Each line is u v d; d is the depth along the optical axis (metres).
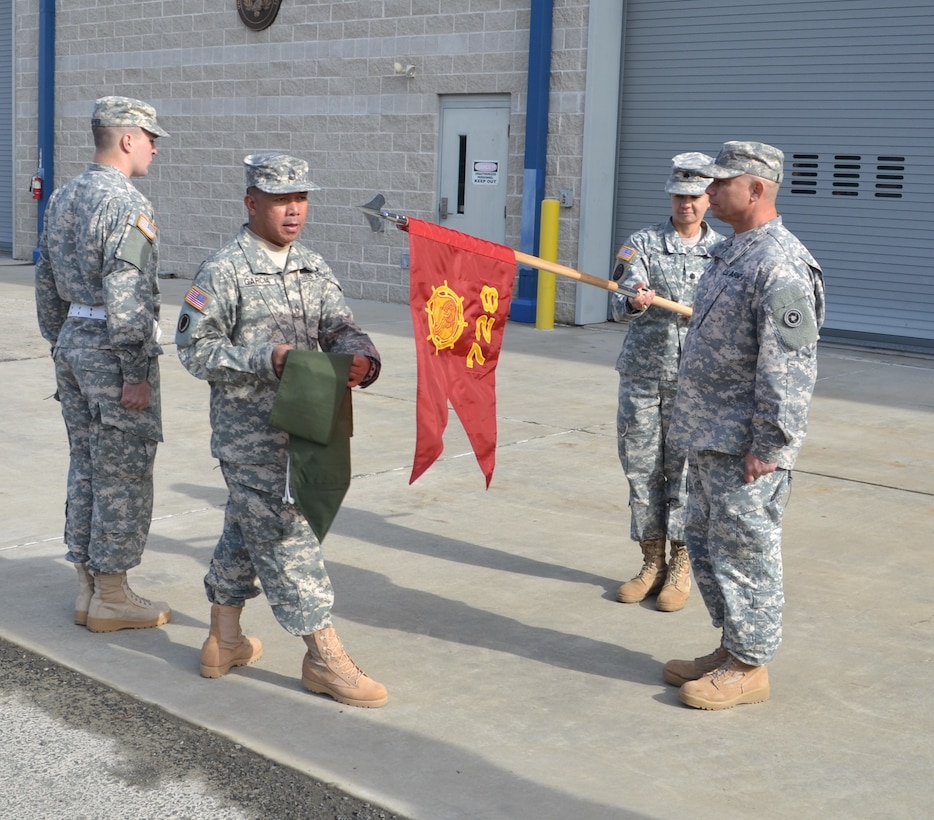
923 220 10.30
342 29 13.37
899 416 7.91
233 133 14.64
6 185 18.08
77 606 4.14
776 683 3.78
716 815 2.96
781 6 10.78
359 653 3.95
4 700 3.55
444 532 5.29
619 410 4.51
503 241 12.39
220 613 3.72
